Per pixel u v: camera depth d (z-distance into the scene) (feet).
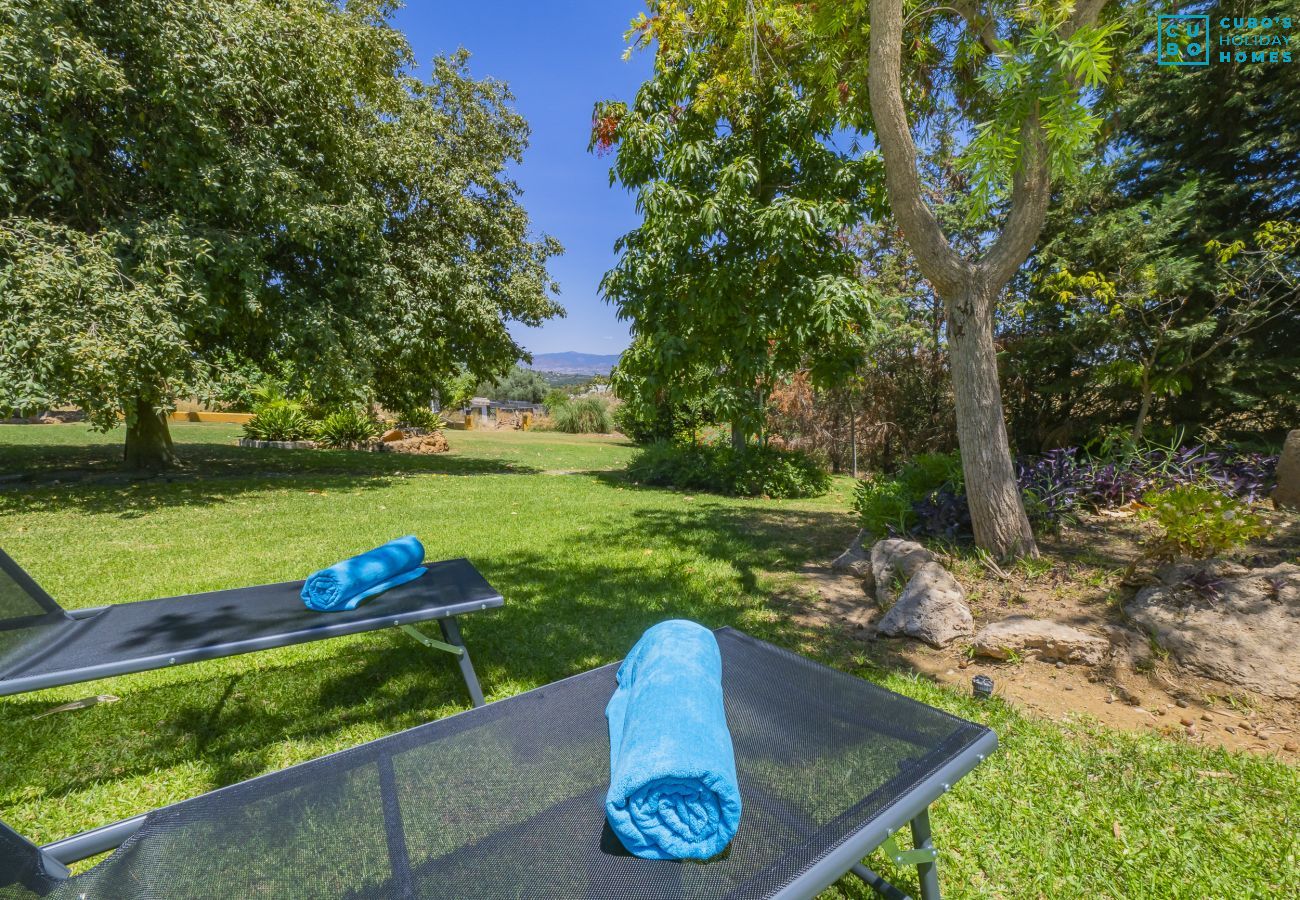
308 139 30.53
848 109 21.50
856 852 3.81
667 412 59.41
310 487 30.09
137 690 9.07
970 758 4.81
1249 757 7.45
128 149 24.77
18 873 3.77
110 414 22.47
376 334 34.60
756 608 12.94
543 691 6.09
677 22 21.93
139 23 22.97
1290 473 16.52
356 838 4.02
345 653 10.44
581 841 3.98
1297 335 25.35
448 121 43.86
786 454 34.40
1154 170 29.63
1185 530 10.90
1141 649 9.80
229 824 4.16
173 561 15.74
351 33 32.58
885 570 13.25
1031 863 5.80
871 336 30.37
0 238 19.97
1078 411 32.32
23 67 20.61
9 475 30.94
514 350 45.85
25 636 6.72
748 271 27.45
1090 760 7.39
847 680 6.15
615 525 21.47
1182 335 23.03
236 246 25.50
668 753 3.90
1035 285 29.96
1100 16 14.39
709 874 3.64
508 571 15.37
